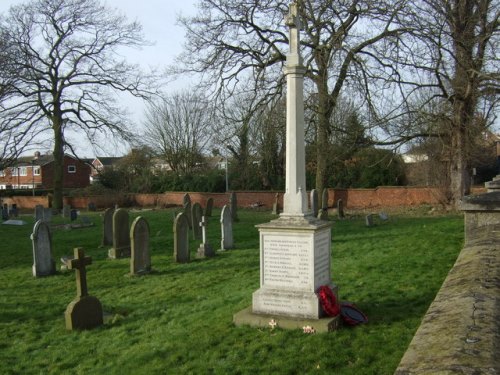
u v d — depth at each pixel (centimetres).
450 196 2508
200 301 902
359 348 581
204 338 655
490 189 975
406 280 909
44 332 790
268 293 697
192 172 4606
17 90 3241
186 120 5125
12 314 903
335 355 564
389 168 3388
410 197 3123
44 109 3503
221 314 771
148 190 4406
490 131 2402
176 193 3972
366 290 855
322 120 2423
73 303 786
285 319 671
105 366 620
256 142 3253
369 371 515
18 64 3142
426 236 1475
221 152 4700
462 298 319
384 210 2920
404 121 2103
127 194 4178
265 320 677
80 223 2536
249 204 3594
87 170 6838
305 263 680
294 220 687
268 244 702
